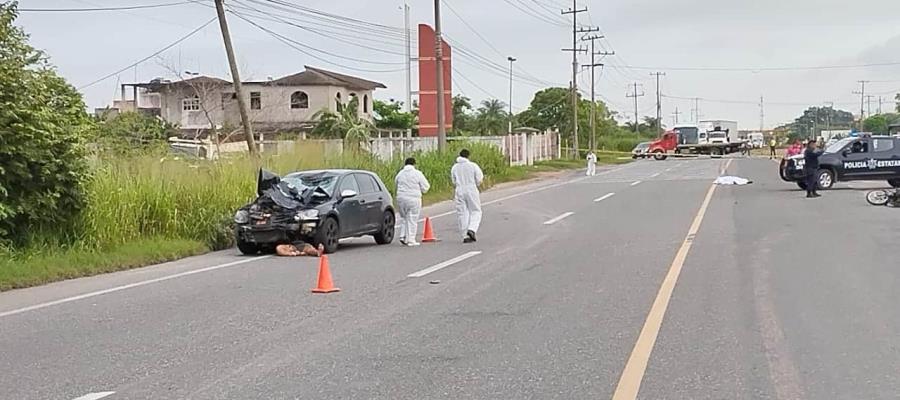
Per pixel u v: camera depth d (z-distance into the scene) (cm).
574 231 2073
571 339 920
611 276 1353
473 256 1652
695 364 809
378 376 781
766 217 2319
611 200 3100
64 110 1678
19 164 1518
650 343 893
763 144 14388
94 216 1681
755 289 1212
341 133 5594
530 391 726
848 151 3378
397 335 954
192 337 960
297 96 6569
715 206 2708
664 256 1574
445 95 4822
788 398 702
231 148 3609
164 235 1867
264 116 6512
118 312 1124
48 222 1616
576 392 722
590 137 9738
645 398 704
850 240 1780
